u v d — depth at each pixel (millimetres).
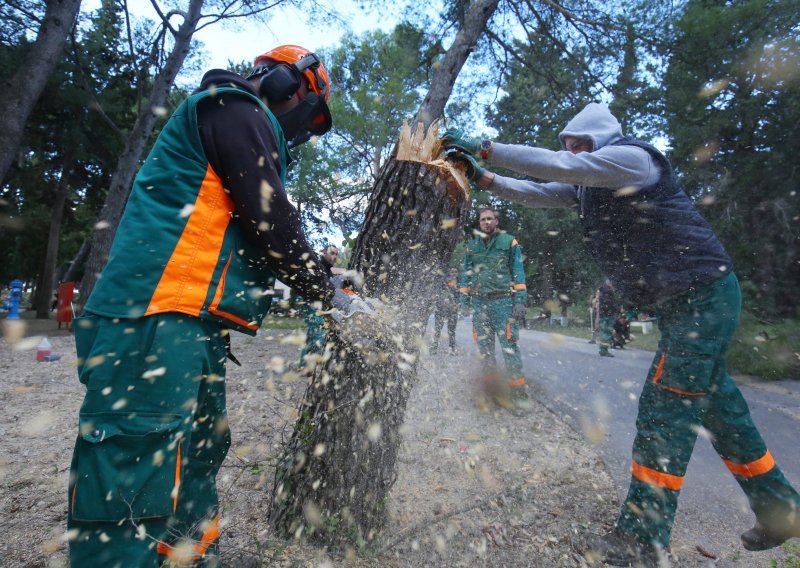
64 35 8695
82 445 1189
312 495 1818
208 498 1605
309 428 1842
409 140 1925
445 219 1884
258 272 1453
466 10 6410
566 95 6426
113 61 15523
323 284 1482
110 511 1160
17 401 3955
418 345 1905
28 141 16266
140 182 1346
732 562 1927
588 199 2121
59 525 1998
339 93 10125
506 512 2188
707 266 1853
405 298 1863
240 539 1854
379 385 1811
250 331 1454
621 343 10008
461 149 2008
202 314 1300
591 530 2074
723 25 6215
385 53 9508
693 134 8023
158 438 1207
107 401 1206
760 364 6391
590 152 2086
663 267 1914
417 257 1865
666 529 1850
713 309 1839
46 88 14617
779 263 8594
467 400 3994
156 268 1250
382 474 1872
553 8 5805
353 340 1584
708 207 8977
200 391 1427
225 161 1323
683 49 6227
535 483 2500
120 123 16516
